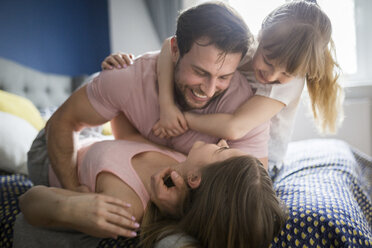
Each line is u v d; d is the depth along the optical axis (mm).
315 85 1153
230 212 734
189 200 812
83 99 1097
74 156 1109
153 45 3236
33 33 3033
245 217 725
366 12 2758
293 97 1132
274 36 962
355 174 1369
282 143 1308
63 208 828
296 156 1611
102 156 972
